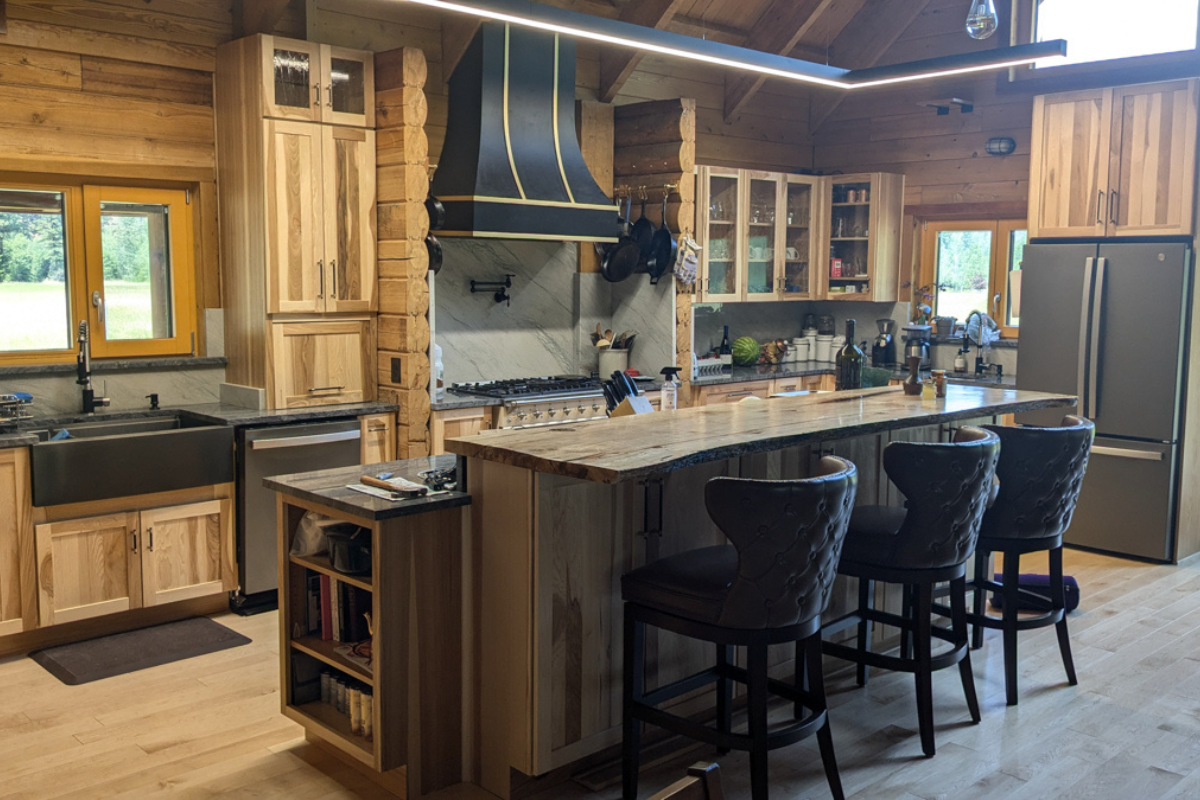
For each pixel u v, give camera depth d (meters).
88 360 4.73
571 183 5.79
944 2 7.38
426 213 5.19
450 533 3.10
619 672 3.21
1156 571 5.68
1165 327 5.69
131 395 4.98
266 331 4.94
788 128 8.02
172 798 3.06
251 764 3.29
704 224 6.80
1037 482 3.67
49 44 4.56
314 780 3.19
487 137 5.54
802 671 3.50
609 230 5.95
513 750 3.07
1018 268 7.29
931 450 3.17
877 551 3.36
